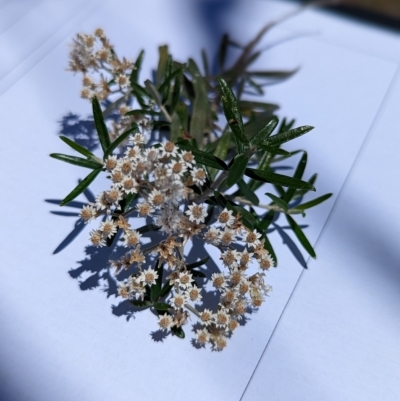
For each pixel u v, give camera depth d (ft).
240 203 0.80
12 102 0.89
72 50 0.76
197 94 0.84
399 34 1.02
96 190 0.80
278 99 0.94
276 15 1.05
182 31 1.01
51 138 0.85
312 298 0.74
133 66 0.77
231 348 0.69
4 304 0.70
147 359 0.68
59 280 0.72
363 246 0.78
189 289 0.64
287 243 0.78
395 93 0.94
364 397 0.67
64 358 0.67
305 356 0.69
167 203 0.62
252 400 0.66
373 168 0.86
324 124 0.90
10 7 1.00
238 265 0.65
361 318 0.72
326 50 1.00
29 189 0.80
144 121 0.76
